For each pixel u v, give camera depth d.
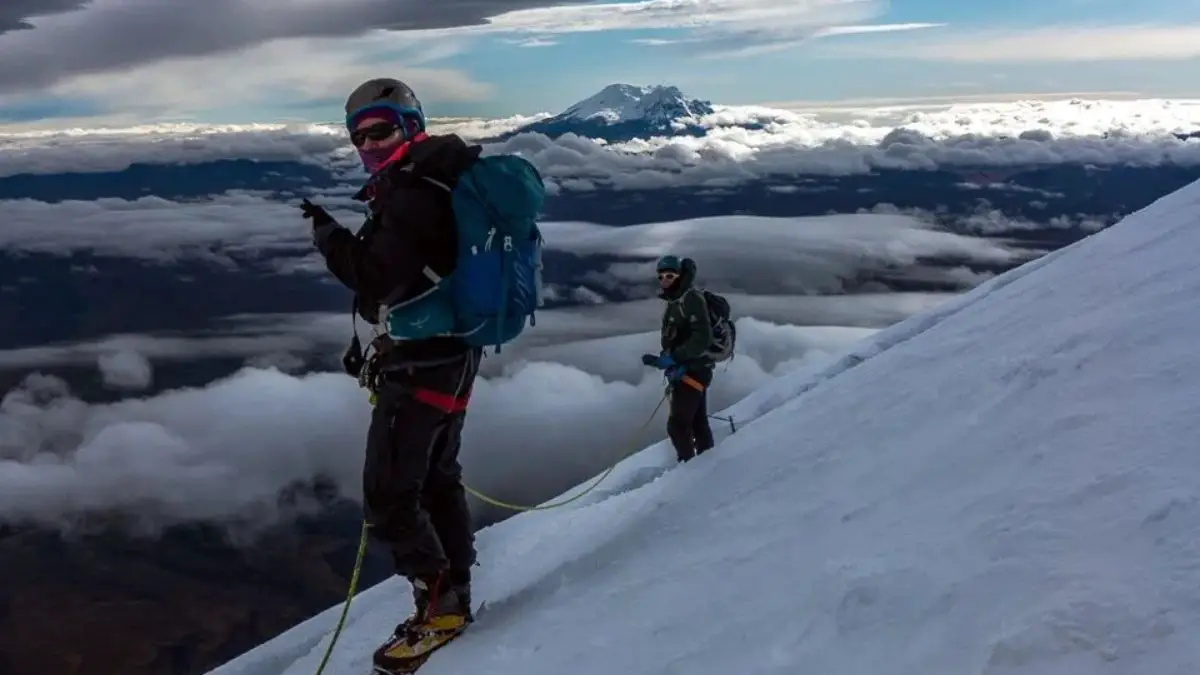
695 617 2.84
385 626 4.79
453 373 3.23
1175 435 2.27
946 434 3.28
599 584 3.70
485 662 3.26
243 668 5.80
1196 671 1.48
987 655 1.81
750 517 3.61
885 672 1.97
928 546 2.39
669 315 7.45
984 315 5.10
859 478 3.35
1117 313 3.56
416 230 2.97
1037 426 2.82
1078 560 1.94
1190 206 5.15
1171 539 1.84
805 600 2.49
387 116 3.04
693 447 7.58
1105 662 1.61
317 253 3.12
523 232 3.10
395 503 3.32
